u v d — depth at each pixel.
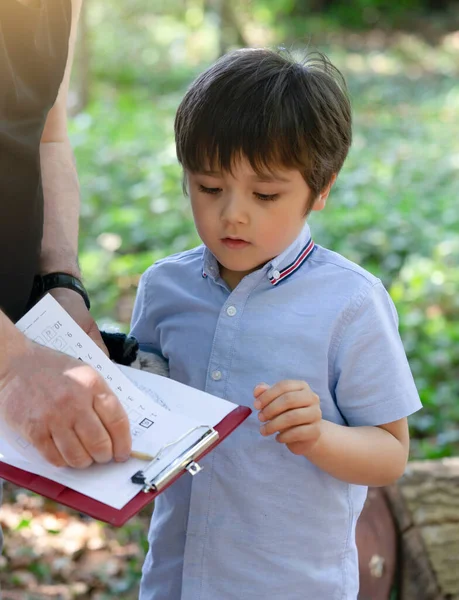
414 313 5.69
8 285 1.74
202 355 1.73
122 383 1.51
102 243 6.89
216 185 1.57
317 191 1.62
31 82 1.65
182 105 1.62
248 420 1.68
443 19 19.59
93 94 12.91
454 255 6.54
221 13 15.95
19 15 1.60
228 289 1.74
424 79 15.41
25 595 3.16
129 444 1.36
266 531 1.68
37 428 1.34
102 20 16.98
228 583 1.70
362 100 13.45
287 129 1.52
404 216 7.39
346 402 1.69
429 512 2.64
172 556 1.78
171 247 6.83
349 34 19.03
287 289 1.69
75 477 1.35
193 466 1.37
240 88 1.54
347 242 6.84
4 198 1.64
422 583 2.59
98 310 5.82
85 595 3.22
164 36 16.72
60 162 1.99
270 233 1.58
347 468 1.61
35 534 3.56
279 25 18.80
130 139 9.88
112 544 3.53
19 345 1.41
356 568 1.79
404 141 10.59
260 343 1.68
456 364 5.22
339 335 1.66
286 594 1.69
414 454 4.30
